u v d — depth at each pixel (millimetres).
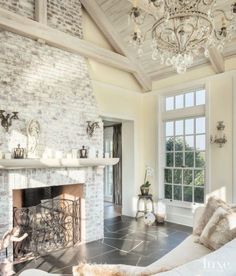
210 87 5066
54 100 4156
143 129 6305
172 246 4086
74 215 4355
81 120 4512
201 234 2984
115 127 7754
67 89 4363
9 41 3711
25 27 3748
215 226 2795
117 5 4535
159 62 5574
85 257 3660
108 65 5441
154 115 6070
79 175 4305
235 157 4645
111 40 5129
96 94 5246
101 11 4746
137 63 5637
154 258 3615
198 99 5375
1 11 3518
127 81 5949
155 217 5547
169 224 5422
